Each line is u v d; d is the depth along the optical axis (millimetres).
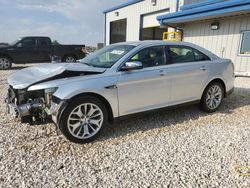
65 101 3213
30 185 2414
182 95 4410
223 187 2434
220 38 10203
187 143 3426
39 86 3271
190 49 4613
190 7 11773
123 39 22328
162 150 3201
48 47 13359
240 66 9539
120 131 3855
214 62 4840
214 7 9000
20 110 3297
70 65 3932
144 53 4004
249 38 9078
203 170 2734
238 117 4625
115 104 3619
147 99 3951
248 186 2451
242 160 2967
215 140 3543
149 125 4133
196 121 4371
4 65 12508
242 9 7984
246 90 6992
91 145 3348
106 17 21594
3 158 2920
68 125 3273
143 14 16562
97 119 3525
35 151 3121
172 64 4270
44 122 3494
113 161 2908
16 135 3598
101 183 2477
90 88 3355
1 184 2414
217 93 4949
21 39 12805
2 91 6695
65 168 2738
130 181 2518
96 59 4297
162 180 2539
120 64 3729
